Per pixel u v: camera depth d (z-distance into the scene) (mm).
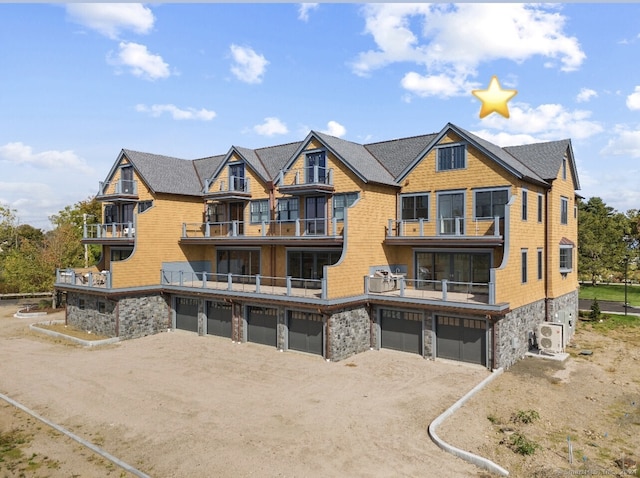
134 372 20078
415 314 22422
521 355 22062
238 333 25547
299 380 18750
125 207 33438
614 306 37688
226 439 13305
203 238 29828
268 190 29719
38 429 14211
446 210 24938
